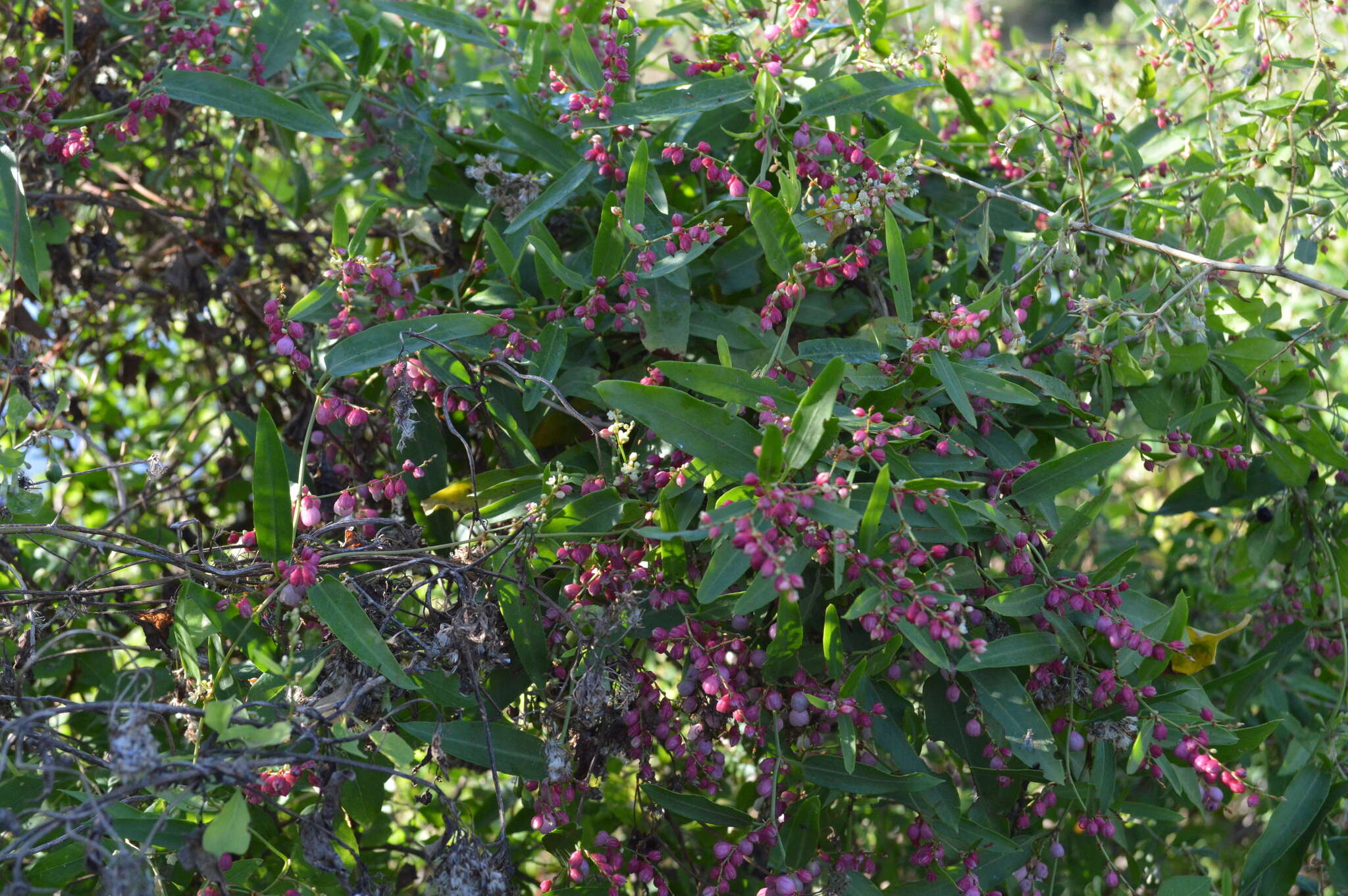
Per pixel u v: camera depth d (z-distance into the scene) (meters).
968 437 2.22
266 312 2.20
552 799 2.08
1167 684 2.25
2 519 2.22
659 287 2.32
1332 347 2.67
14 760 1.97
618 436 2.11
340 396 2.61
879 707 2.05
